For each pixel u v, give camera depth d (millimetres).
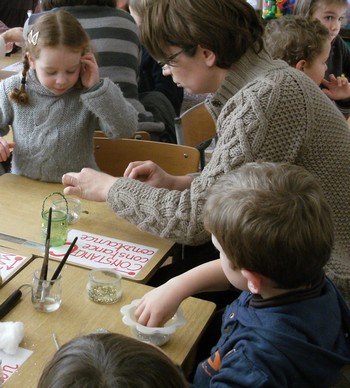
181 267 1838
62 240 1521
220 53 1337
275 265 951
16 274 1366
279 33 2043
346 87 2635
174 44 1351
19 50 3486
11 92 1957
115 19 2596
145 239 1594
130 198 1457
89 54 1945
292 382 928
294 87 1316
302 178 999
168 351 1149
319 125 1326
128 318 1179
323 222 970
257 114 1289
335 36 2957
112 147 2182
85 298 1285
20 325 1134
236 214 958
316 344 961
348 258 1351
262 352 921
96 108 1947
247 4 1340
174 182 1736
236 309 1096
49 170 1970
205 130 2553
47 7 2592
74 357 602
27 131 1997
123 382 572
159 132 2777
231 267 1037
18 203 1765
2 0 4383
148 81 3428
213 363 1054
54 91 1932
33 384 1022
